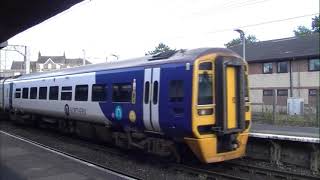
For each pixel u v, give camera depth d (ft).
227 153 41.32
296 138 44.39
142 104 45.06
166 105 41.70
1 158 43.96
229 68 40.81
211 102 40.11
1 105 99.14
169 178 38.73
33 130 79.92
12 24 46.44
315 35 143.13
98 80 54.29
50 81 70.13
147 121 44.39
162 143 43.96
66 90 63.72
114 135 52.39
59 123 69.87
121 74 49.19
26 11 39.40
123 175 37.50
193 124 38.93
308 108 102.73
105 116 52.54
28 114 84.33
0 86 100.17
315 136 49.70
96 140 61.11
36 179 34.47
